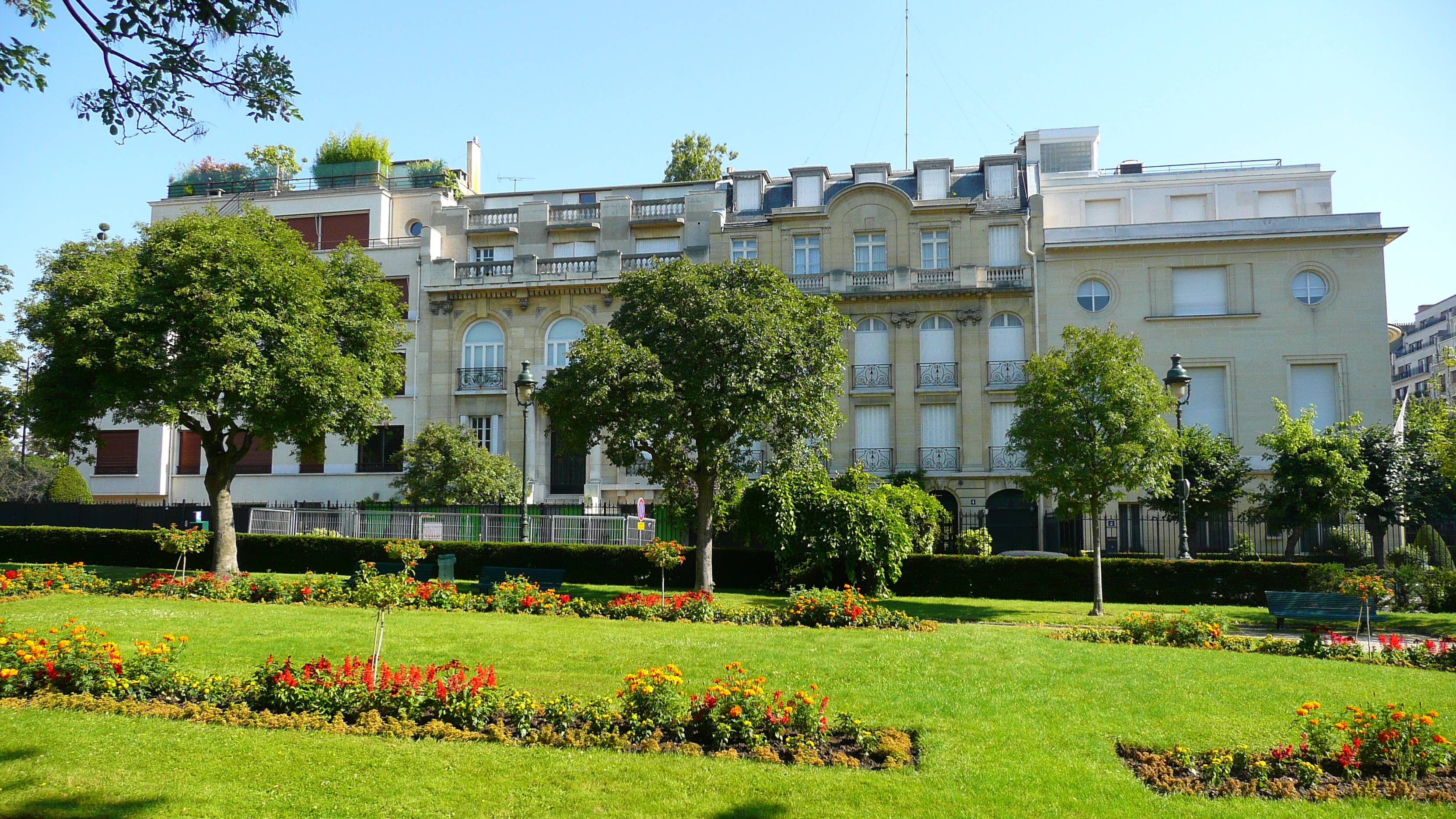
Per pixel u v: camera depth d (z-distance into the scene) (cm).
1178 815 732
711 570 2234
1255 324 3400
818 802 748
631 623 1553
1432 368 7081
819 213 3688
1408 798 775
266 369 2136
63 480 3625
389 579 1127
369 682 964
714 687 916
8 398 3031
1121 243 3466
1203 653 1352
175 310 2106
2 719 888
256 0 746
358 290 2509
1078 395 2102
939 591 2391
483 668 1127
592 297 3734
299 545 2648
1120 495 2105
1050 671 1170
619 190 4062
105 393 2050
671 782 777
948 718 962
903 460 3522
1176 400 2197
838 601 1614
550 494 3766
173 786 751
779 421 2164
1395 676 1209
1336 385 3350
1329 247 3391
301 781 766
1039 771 812
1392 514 2884
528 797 748
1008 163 3716
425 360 3781
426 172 4100
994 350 3544
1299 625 1862
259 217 2428
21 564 2625
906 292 3544
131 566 2727
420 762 807
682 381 2098
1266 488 3052
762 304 2141
